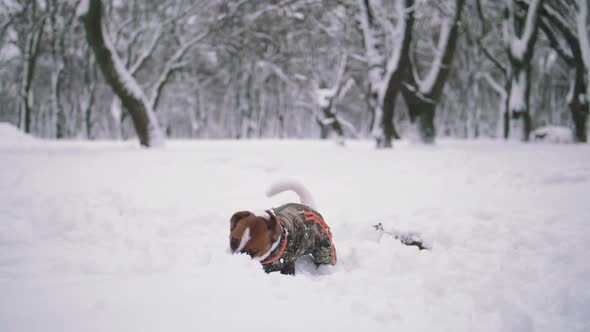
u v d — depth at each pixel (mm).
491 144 19234
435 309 2705
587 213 5051
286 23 28672
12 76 39094
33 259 3311
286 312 2334
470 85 36062
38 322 2037
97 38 14797
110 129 48188
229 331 2041
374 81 17719
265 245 3002
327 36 28391
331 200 6355
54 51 30891
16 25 28781
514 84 21875
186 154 12734
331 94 21703
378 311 2480
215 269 2928
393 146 19078
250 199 6320
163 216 5074
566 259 3600
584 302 2775
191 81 37562
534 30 20719
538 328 2535
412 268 3613
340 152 14617
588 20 22141
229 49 28344
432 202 6078
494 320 2561
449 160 11031
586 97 20875
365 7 18031
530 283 3178
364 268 3676
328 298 2666
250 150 15727
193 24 27906
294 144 21938
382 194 6793
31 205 5223
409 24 16562
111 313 2180
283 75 33250
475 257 3754
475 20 29656
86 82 33156
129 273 2963
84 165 9445
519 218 4941
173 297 2434
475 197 6348
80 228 4383
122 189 6660
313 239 3432
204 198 6273
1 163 9258
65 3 27906
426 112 18891
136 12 27516
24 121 27719
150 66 35938
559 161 9977
